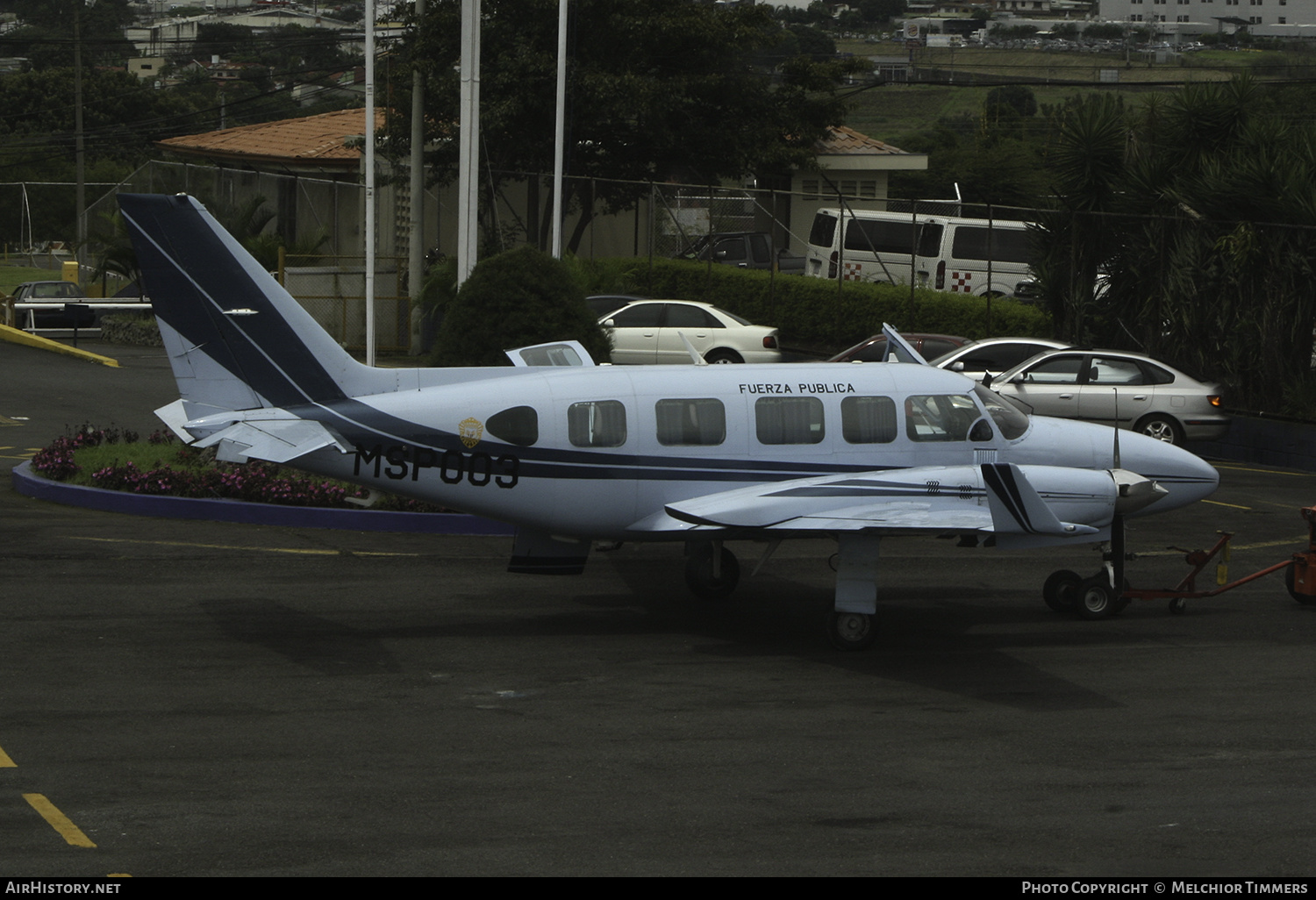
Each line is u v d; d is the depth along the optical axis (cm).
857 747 1669
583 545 2341
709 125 7025
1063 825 1412
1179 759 1641
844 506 2150
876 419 2323
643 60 6650
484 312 3269
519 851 1318
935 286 7075
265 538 2777
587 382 2247
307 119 8588
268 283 2188
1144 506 2367
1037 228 5422
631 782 1527
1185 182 4931
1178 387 4238
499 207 7281
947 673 2036
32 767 1529
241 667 1961
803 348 6256
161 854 1291
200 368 2180
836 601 2147
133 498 2945
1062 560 2891
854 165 7950
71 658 1975
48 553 2589
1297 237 4447
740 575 2684
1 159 13488
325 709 1780
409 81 6538
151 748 1603
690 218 7269
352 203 7394
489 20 6456
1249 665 2098
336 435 2167
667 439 2244
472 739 1672
